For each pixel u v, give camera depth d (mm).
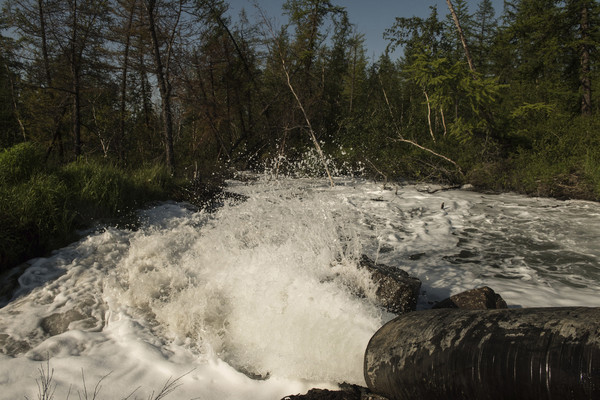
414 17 19344
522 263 6082
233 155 23031
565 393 2104
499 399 2324
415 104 21797
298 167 18031
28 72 16953
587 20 18297
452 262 6160
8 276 5062
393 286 4141
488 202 11352
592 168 11789
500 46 22938
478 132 15820
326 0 24000
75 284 4934
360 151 17484
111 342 3734
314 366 3330
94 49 17094
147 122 22719
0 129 18219
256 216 7477
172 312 4062
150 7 15547
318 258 4941
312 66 25516
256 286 4230
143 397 2984
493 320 2645
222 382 3207
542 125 15250
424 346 2729
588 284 5203
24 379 3131
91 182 7844
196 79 22547
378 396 2943
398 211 10125
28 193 6383
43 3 16078
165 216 8109
